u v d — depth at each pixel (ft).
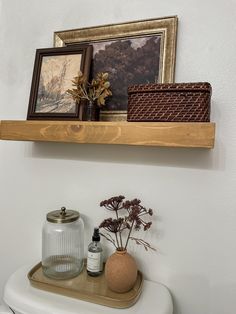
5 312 3.18
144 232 3.13
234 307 2.82
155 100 2.56
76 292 2.76
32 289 2.92
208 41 2.87
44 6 3.64
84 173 3.41
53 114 3.18
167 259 3.06
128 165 3.18
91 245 3.11
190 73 2.92
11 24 3.81
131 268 2.72
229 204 2.81
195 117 2.44
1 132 3.24
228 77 2.80
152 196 3.09
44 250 3.26
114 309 2.61
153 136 2.53
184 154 2.95
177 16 2.97
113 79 3.20
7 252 3.94
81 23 3.44
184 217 2.97
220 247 2.85
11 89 3.81
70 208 3.51
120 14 3.24
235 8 2.78
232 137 2.79
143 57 3.06
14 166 3.83
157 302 2.72
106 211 3.31
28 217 3.77
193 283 2.96
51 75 3.29
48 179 3.62
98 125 2.76
